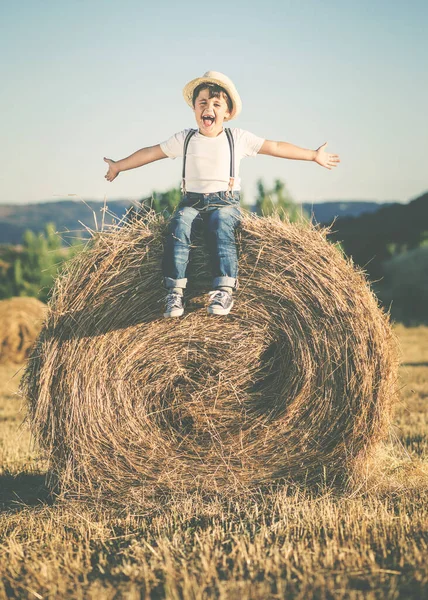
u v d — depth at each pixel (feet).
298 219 16.26
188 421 16.20
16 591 10.82
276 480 15.70
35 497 17.07
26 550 12.99
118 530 14.33
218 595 10.23
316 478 15.65
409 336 73.05
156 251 16.14
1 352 54.95
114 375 16.02
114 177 16.71
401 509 14.17
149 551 12.46
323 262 15.60
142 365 16.16
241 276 16.02
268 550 12.01
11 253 119.44
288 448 15.66
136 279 16.16
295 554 11.43
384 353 15.31
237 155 15.90
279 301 15.80
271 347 16.02
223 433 15.90
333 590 10.15
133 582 11.00
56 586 10.96
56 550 12.90
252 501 15.40
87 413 15.90
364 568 11.13
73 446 15.88
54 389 16.02
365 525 12.89
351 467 15.47
